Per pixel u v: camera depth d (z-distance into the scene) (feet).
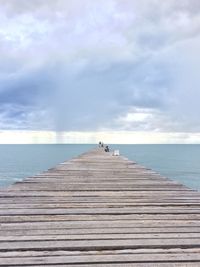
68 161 38.55
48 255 8.98
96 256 8.93
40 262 8.52
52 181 22.41
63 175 25.63
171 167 152.97
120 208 14.49
